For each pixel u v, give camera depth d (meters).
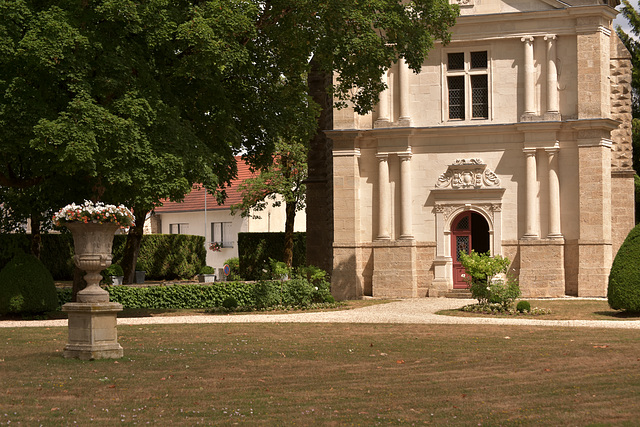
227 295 28.19
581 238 29.70
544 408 9.82
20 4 20.48
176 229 60.59
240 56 22.42
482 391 11.01
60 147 20.16
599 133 29.69
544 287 29.81
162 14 21.61
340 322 21.28
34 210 26.77
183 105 24.64
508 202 30.64
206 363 13.75
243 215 45.12
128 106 20.89
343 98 26.70
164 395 10.80
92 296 14.46
